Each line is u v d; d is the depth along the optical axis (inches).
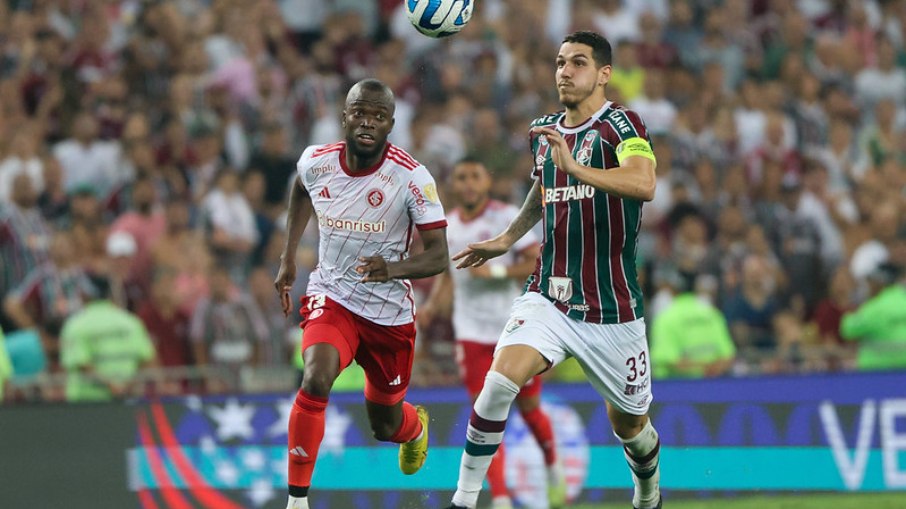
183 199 1739.7
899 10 2454.5
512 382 832.9
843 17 2417.6
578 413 1266.0
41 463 1221.7
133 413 1238.3
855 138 2234.3
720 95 2156.7
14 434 1222.3
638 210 856.9
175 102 1897.1
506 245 904.3
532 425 1221.1
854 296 1815.9
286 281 922.1
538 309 861.2
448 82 2049.7
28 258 1595.7
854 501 1268.5
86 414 1232.8
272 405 1243.2
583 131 853.8
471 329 1244.5
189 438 1239.5
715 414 1283.2
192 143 1852.9
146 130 1831.9
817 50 2340.1
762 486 1279.5
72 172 1819.6
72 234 1608.0
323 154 868.0
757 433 1283.2
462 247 1249.4
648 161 811.4
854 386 1301.7
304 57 2181.3
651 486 940.0
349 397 1249.4
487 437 840.3
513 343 848.9
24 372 1433.3
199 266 1638.8
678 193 1839.3
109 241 1555.1
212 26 2047.2
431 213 855.7
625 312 861.8
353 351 881.5
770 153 2076.8
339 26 2107.5
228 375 1382.9
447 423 1245.7
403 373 917.2
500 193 1518.2
